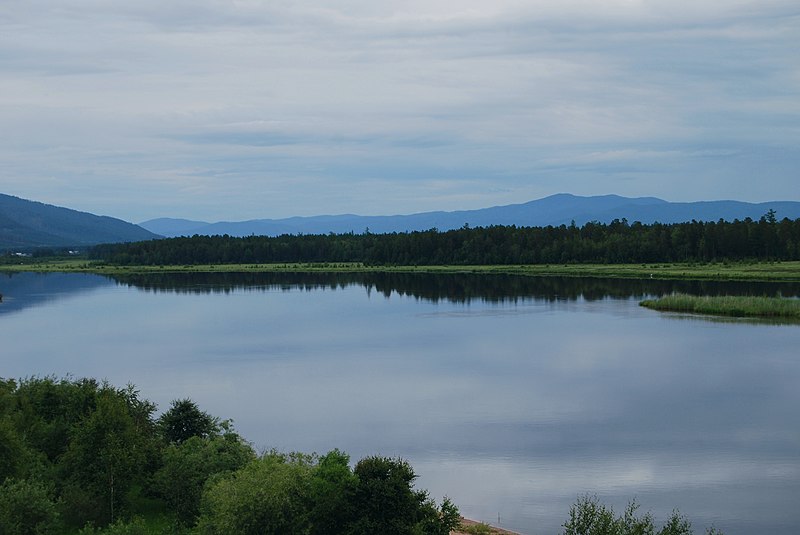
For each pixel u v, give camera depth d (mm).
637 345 120750
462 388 94125
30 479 50406
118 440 51750
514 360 111438
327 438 73750
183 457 52531
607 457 66750
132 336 146125
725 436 72125
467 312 169000
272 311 181125
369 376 102875
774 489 58719
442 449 69812
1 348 134750
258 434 75562
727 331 132000
